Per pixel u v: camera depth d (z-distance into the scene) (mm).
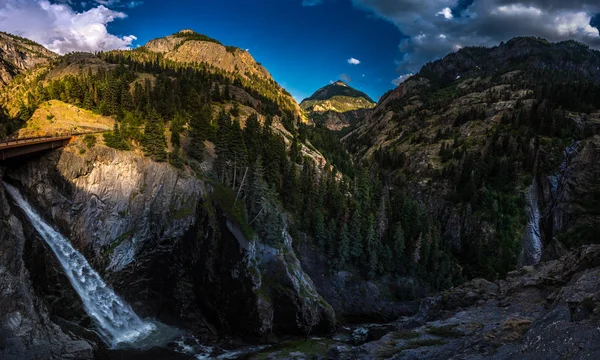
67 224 66688
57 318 57500
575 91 192000
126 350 61562
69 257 64250
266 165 99062
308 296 77000
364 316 91000
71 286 61812
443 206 150625
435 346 41562
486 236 129375
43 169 67562
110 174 72250
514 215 135000
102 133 77688
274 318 73938
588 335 25281
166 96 118000
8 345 45125
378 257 97562
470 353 34938
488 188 143625
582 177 138000
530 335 31969
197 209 78250
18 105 111312
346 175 145625
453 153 175750
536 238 134500
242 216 77625
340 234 95125
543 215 141000
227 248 74062
